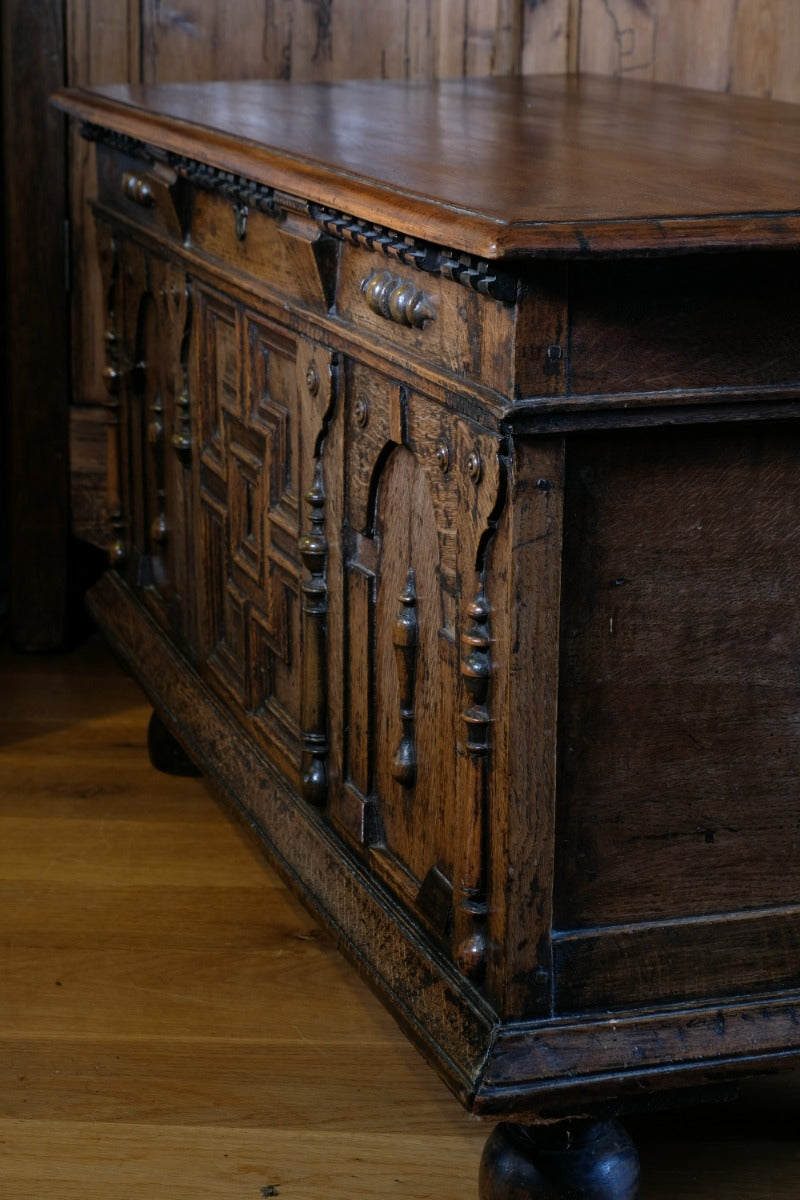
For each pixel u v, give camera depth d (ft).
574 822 4.65
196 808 8.04
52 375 9.61
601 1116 4.71
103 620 8.69
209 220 6.63
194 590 7.41
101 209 8.14
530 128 6.26
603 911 4.75
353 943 5.47
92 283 9.54
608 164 5.17
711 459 4.50
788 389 4.39
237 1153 5.48
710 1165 5.43
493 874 4.67
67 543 9.96
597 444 4.38
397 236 4.61
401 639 5.10
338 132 6.03
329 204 4.90
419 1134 5.60
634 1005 4.79
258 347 6.23
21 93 9.16
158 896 7.19
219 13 9.12
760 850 4.87
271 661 6.52
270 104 7.12
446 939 5.01
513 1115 4.58
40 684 9.66
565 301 4.15
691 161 5.27
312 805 6.08
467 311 4.40
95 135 7.88
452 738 4.89
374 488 5.26
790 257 4.31
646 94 7.77
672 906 4.82
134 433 8.14
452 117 6.64
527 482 4.30
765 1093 5.82
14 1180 5.33
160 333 7.48
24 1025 6.20
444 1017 4.86
